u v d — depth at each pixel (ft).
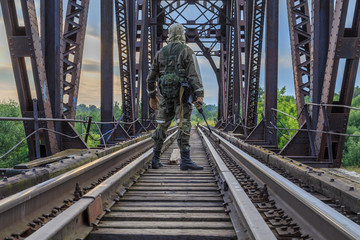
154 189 13.42
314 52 21.26
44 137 20.81
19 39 19.26
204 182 15.14
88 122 23.20
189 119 17.61
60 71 22.44
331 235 6.26
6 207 6.81
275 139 30.68
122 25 43.04
